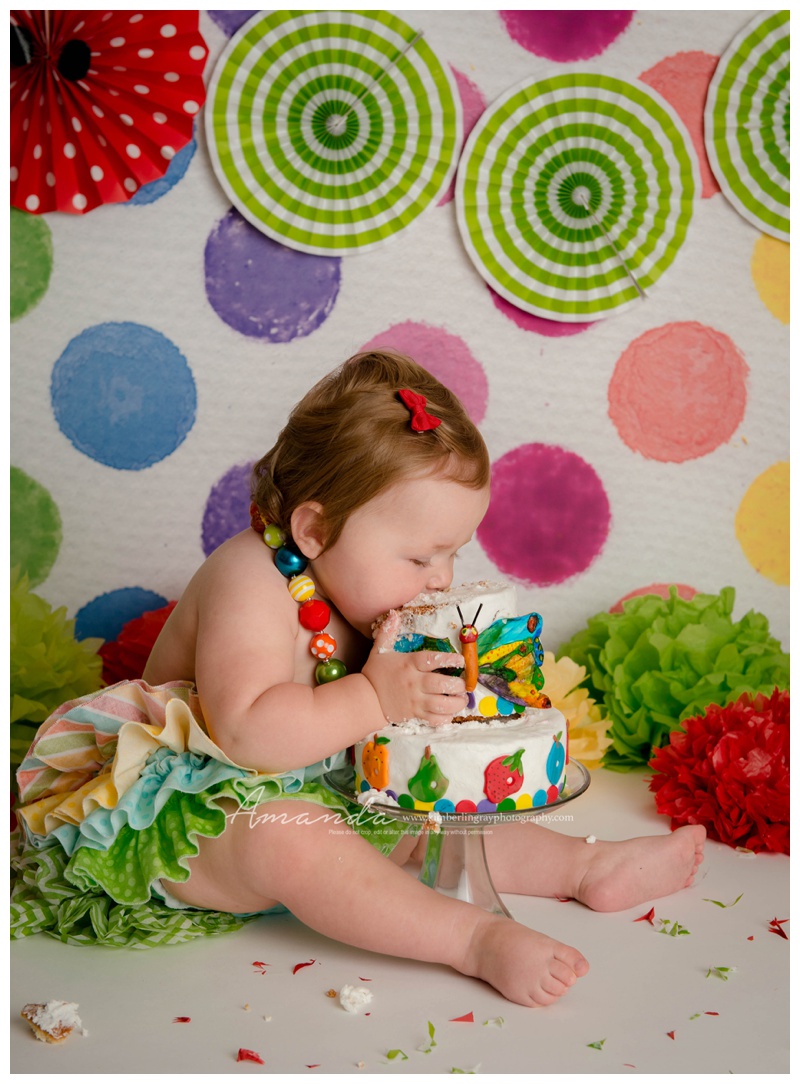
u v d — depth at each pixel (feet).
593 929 3.96
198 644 4.00
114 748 4.07
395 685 3.72
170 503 6.35
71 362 6.19
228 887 3.75
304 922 3.68
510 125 6.33
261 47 6.02
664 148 6.45
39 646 5.34
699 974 3.58
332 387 4.35
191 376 6.31
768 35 6.51
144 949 3.85
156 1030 3.22
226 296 6.28
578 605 6.79
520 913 4.12
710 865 4.61
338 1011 3.34
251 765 3.75
